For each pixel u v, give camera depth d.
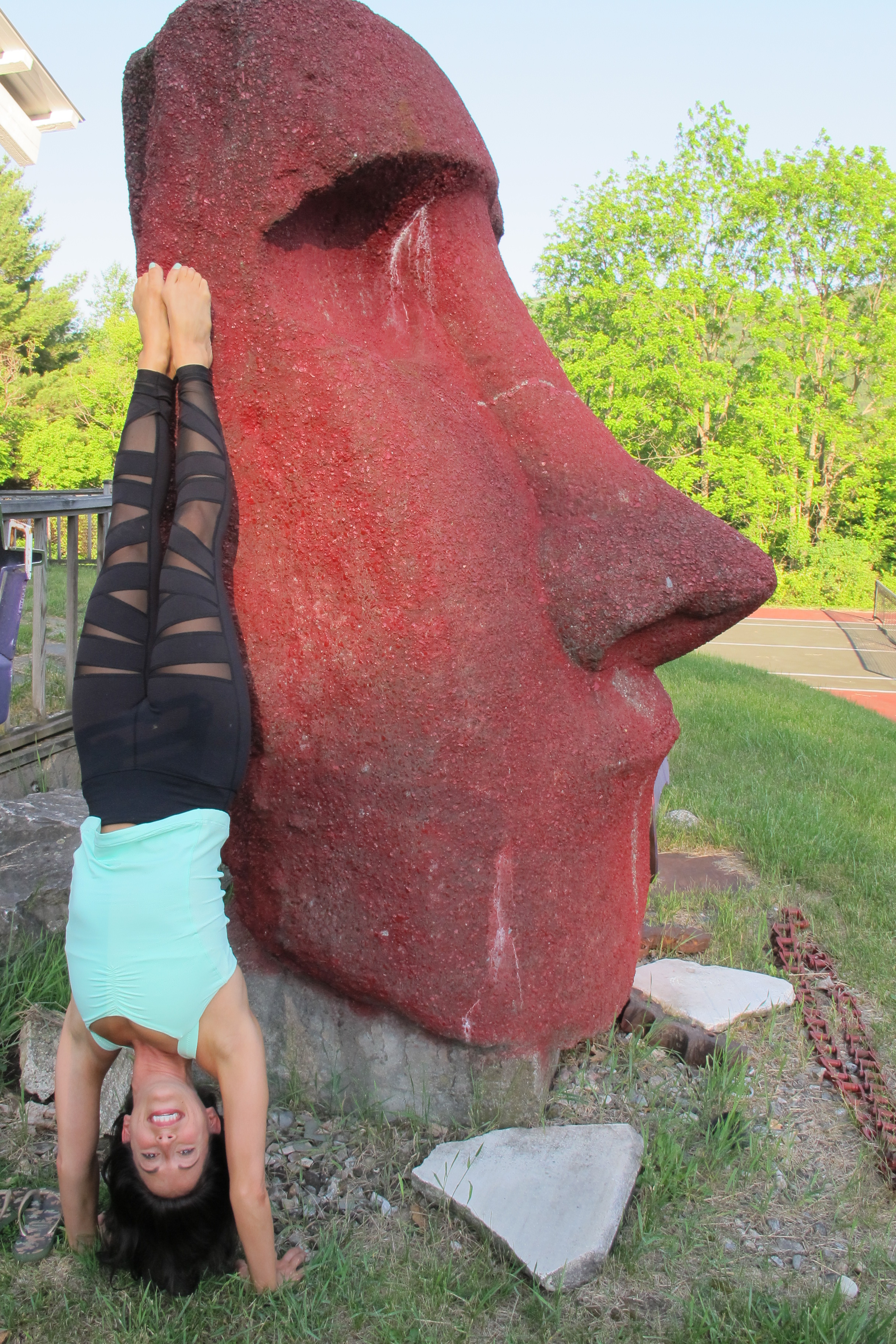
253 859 2.80
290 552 2.62
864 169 26.70
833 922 4.20
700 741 7.45
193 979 2.18
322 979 2.81
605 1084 2.97
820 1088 3.06
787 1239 2.45
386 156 2.60
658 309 25.73
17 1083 2.92
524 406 2.81
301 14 2.57
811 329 26.89
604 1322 2.19
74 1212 2.32
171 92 2.63
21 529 5.83
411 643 2.51
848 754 7.33
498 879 2.63
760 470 26.16
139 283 2.70
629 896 3.02
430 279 2.87
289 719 2.64
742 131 27.02
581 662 2.78
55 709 5.97
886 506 29.41
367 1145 2.74
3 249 30.53
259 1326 2.15
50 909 3.50
